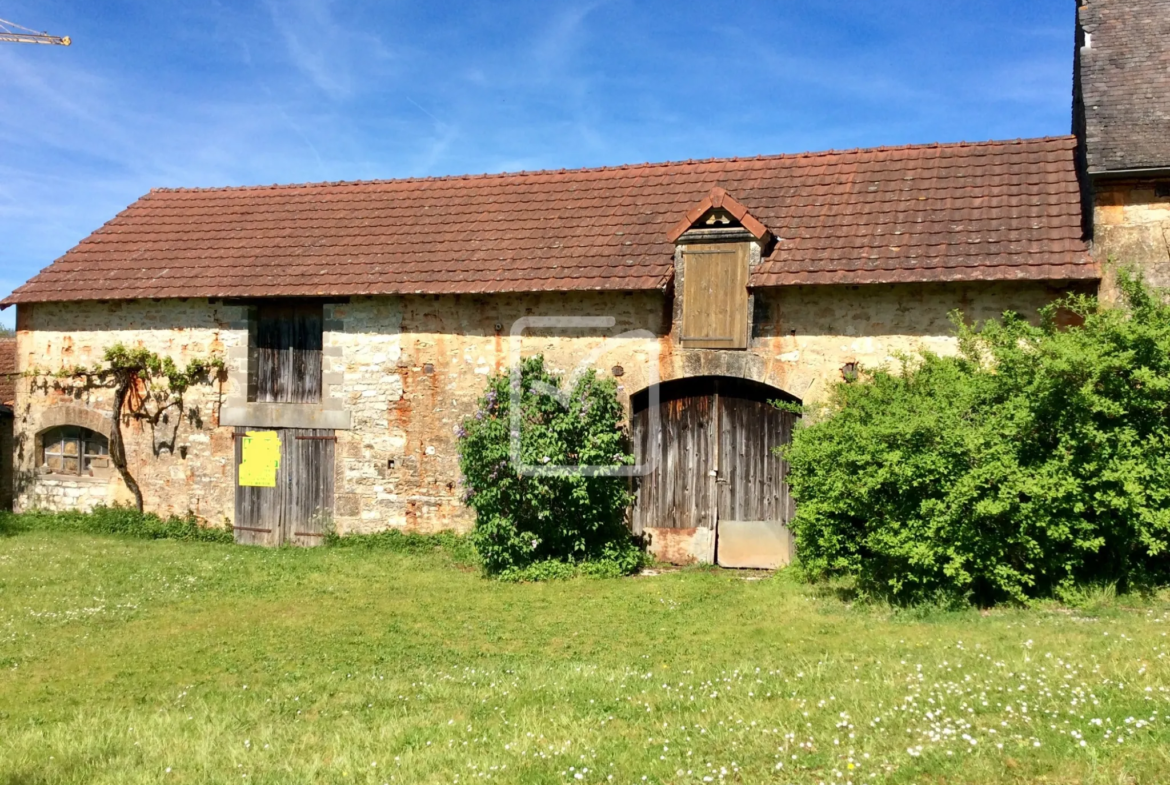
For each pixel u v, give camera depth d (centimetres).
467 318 1185
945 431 778
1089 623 718
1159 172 889
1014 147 1171
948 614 792
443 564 1132
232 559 1171
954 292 995
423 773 498
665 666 711
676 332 1093
